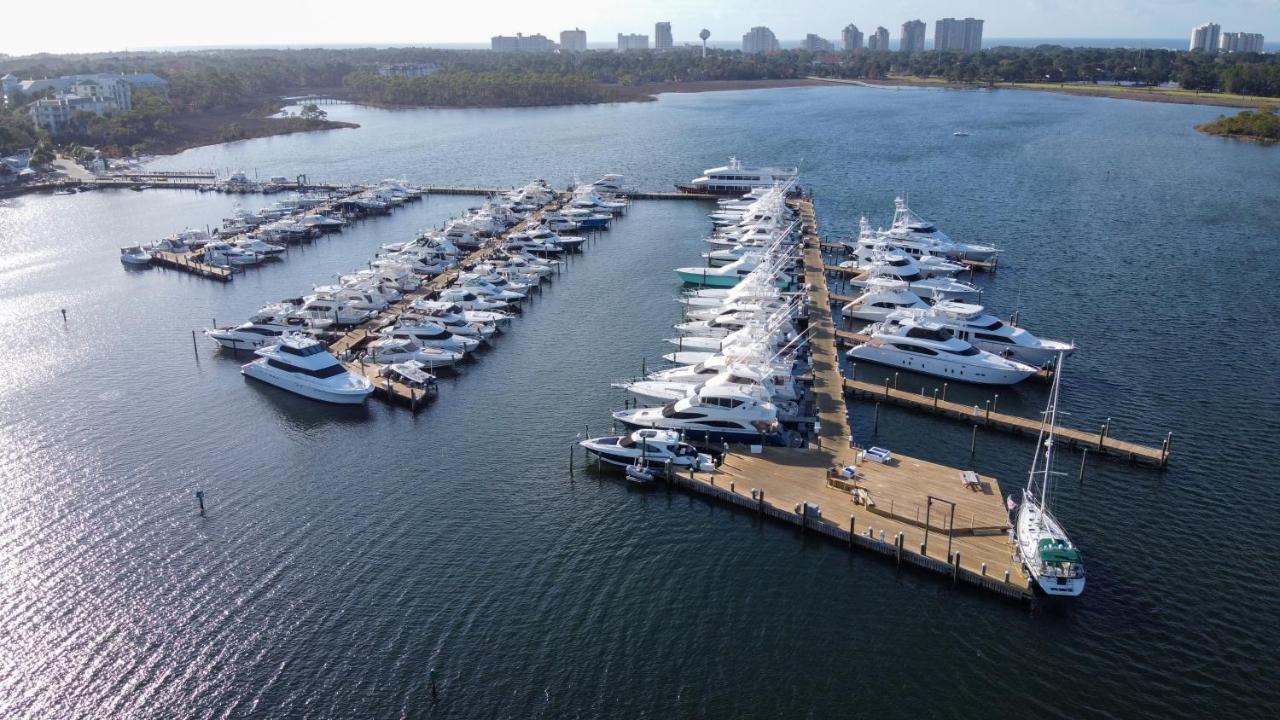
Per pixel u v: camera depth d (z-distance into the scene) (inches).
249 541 2426.2
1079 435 2869.1
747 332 3553.2
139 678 1943.9
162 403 3334.2
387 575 2272.4
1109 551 2321.6
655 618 2116.1
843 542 2373.3
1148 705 1845.5
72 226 6437.0
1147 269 4830.2
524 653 2004.2
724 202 6747.1
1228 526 2420.0
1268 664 1941.4
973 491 2532.0
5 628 2102.6
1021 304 4288.9
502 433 3048.7
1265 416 3056.1
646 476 2682.1
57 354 3858.3
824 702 1868.8
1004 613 2114.9
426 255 5027.1
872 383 3472.0
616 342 3909.9
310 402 3336.6
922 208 6560.0
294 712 1844.2
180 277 5113.2
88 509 2593.5
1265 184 7244.1
